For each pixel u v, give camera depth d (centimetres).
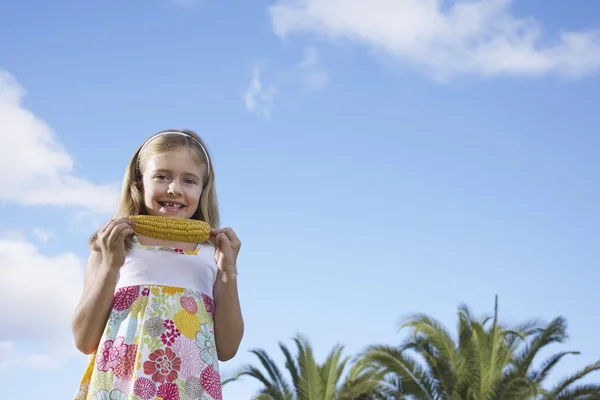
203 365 334
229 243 358
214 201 381
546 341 2262
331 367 2367
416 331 2353
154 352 326
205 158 372
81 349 333
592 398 2148
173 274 344
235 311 353
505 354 2311
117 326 333
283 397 2322
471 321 2398
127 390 320
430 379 2272
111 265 333
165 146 361
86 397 328
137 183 371
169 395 322
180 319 335
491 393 2228
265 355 2366
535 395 2203
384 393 2262
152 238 346
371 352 2289
